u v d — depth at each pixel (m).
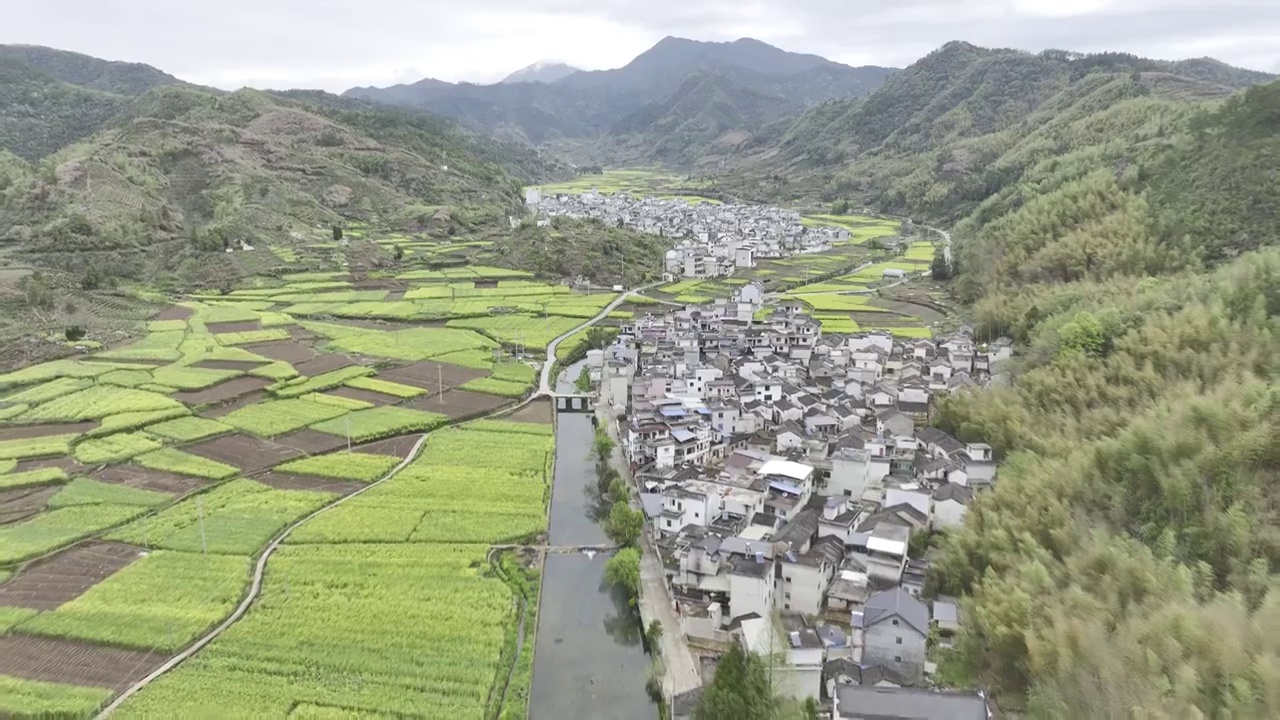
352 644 91.56
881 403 168.62
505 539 118.56
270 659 88.75
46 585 104.25
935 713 70.44
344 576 106.38
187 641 91.62
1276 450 88.69
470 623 96.38
